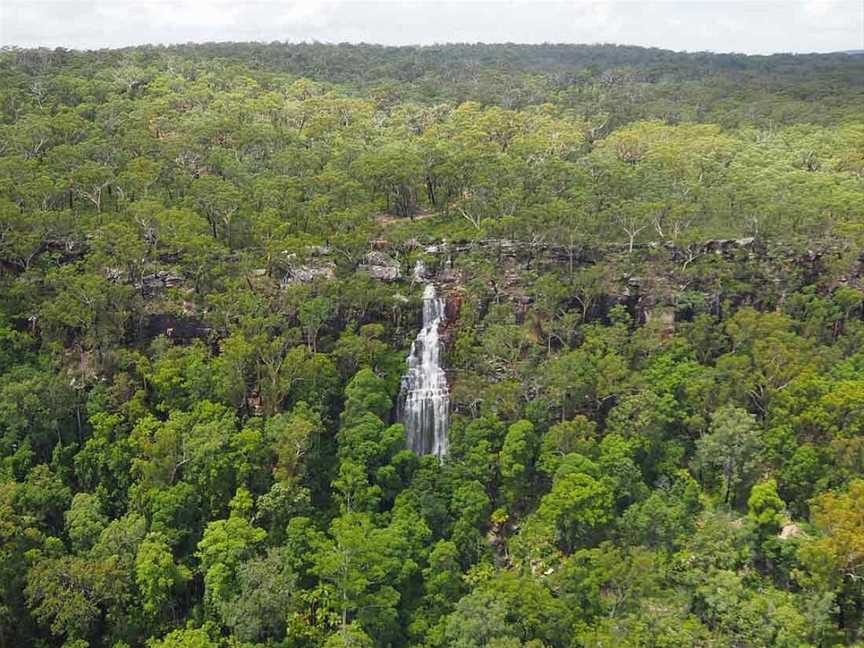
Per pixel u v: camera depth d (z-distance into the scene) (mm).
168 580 75688
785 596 79062
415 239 124625
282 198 127062
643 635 71312
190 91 185750
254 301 101875
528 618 73812
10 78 173750
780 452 92562
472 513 90750
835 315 112438
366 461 92188
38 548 78500
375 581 78875
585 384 99562
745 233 127000
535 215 123312
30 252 103688
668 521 85938
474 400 103688
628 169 156125
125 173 125750
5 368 94250
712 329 110750
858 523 76812
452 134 183250
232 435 87750
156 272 107375
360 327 108375
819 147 173250
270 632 76000
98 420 90062
